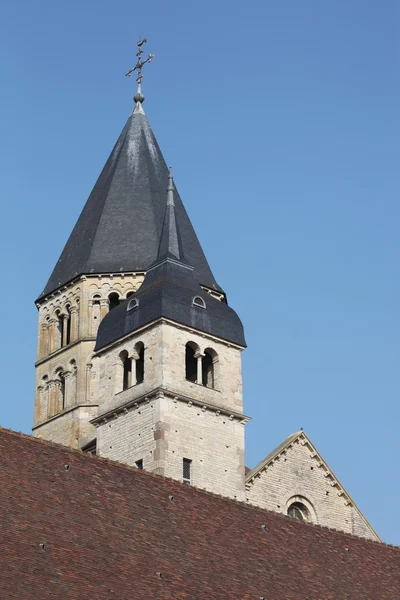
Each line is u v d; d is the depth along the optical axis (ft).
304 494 528.22
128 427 500.74
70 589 308.40
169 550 348.18
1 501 328.08
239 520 384.47
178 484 382.22
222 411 506.07
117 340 514.27
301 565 379.35
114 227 629.92
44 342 632.79
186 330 507.71
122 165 652.07
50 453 358.64
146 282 524.52
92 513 344.69
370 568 401.29
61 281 629.51
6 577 301.22
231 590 344.28
